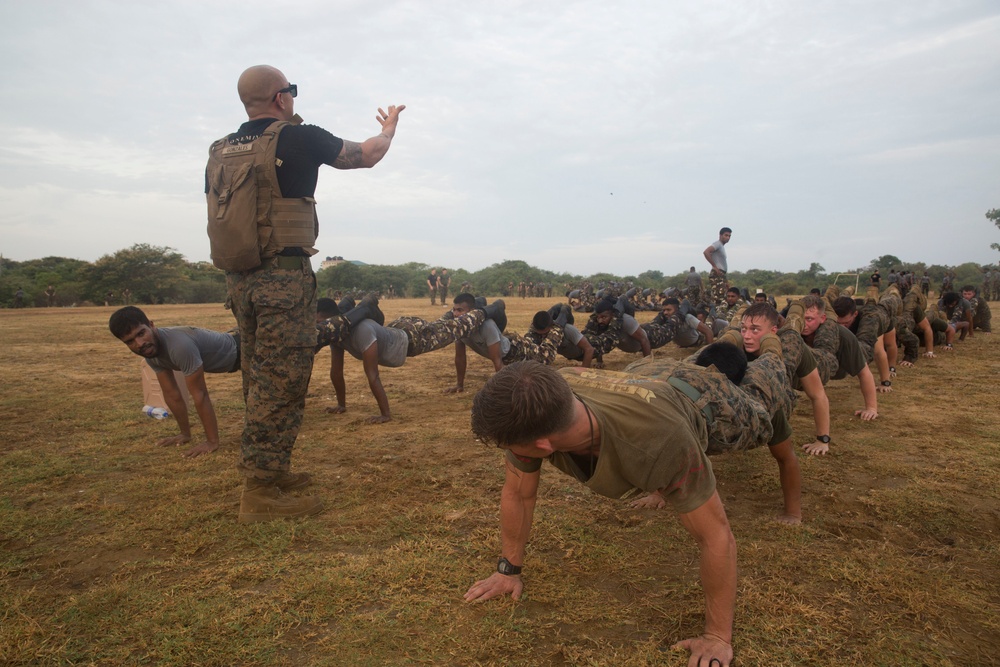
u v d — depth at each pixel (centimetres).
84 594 249
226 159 320
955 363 868
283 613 236
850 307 596
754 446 279
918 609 241
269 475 327
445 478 393
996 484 380
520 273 7850
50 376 810
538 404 179
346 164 335
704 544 206
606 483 202
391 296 6072
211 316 2128
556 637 223
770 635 224
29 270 6544
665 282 5669
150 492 368
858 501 355
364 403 644
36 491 371
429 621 232
